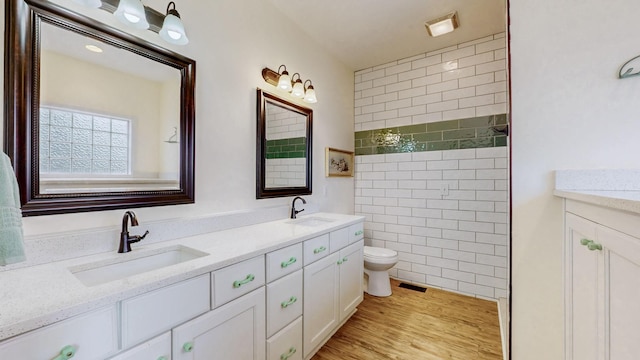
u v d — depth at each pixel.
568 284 1.06
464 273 2.58
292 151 2.25
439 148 2.71
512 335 1.27
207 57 1.59
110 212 1.19
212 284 1.03
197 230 1.49
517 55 1.24
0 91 0.93
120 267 1.10
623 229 0.63
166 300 0.88
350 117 3.15
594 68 1.12
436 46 2.66
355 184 3.22
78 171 1.10
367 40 2.55
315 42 2.55
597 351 0.78
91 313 0.72
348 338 1.84
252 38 1.89
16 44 0.95
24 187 0.96
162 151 1.37
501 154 2.42
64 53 1.06
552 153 1.18
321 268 1.69
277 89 2.11
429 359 1.63
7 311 0.64
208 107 1.59
